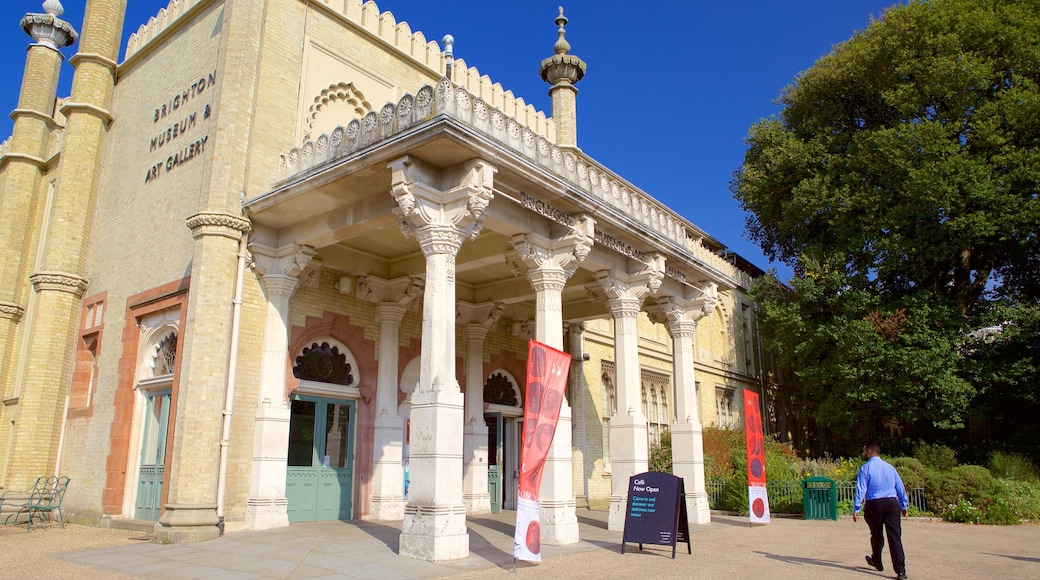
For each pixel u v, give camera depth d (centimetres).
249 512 1134
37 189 1938
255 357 1193
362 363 1414
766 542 1134
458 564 831
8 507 1394
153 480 1258
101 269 1536
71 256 1558
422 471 882
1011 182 1958
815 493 1578
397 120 1010
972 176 1903
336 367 1384
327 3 1434
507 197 1039
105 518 1280
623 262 1379
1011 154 1934
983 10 2089
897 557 785
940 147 1941
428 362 916
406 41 1617
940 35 2023
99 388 1423
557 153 1167
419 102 983
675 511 964
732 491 1756
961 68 1947
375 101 1509
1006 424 2309
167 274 1314
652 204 1455
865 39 2295
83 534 1180
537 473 874
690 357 1560
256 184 1237
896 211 2038
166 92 1484
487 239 1298
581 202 1149
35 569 820
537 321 1159
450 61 1230
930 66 2016
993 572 836
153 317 1335
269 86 1298
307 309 1323
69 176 1590
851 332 2058
